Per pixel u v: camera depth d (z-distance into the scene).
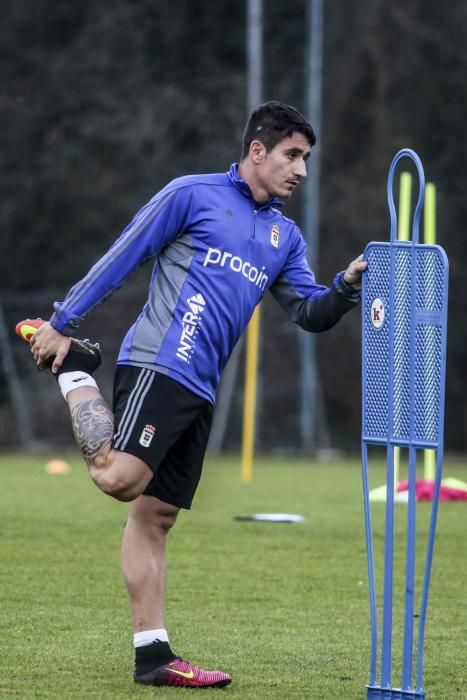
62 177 104.31
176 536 34.66
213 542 33.47
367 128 102.44
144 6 106.81
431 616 23.53
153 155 104.38
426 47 101.00
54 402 91.69
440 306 15.41
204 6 106.94
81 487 52.44
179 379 17.30
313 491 52.16
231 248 17.62
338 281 17.86
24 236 105.38
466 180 100.25
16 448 90.69
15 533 34.78
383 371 16.06
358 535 35.53
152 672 17.39
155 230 17.50
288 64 106.94
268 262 18.05
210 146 104.19
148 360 17.34
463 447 96.75
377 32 101.62
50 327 17.58
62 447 90.56
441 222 98.88
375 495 48.09
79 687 17.14
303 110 105.62
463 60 100.69
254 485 55.75
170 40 106.88
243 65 107.50
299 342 91.19
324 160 102.50
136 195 103.81
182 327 17.42
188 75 107.19
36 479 57.84
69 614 22.80
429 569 15.93
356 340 97.94
